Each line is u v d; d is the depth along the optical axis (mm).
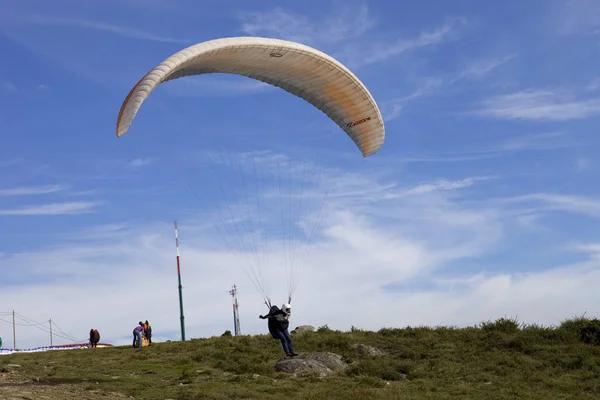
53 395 19375
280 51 25000
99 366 26828
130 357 29172
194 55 22312
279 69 26500
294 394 20922
